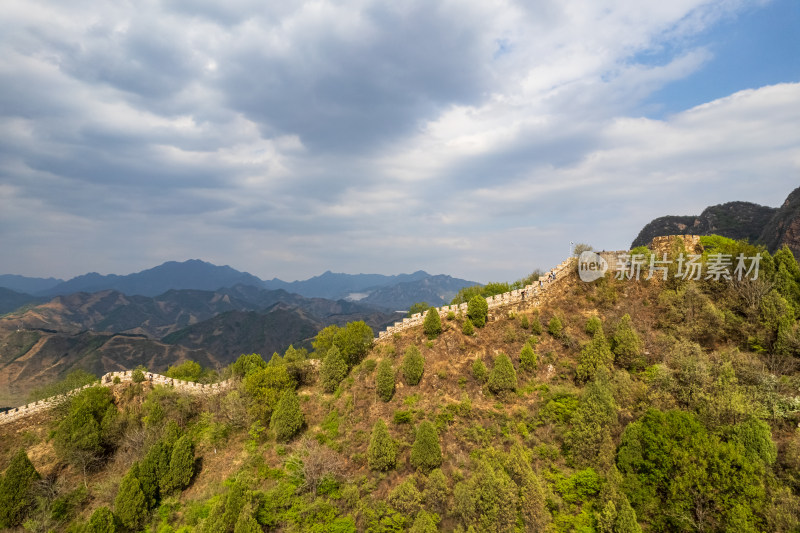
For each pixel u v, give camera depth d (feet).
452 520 131.75
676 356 170.91
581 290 225.97
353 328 216.13
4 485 155.84
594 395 151.23
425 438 148.77
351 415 182.29
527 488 129.18
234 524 134.62
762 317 176.24
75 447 177.47
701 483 120.37
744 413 135.03
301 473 157.17
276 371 204.74
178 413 207.62
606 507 124.36
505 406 170.91
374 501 141.38
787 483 121.49
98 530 133.69
